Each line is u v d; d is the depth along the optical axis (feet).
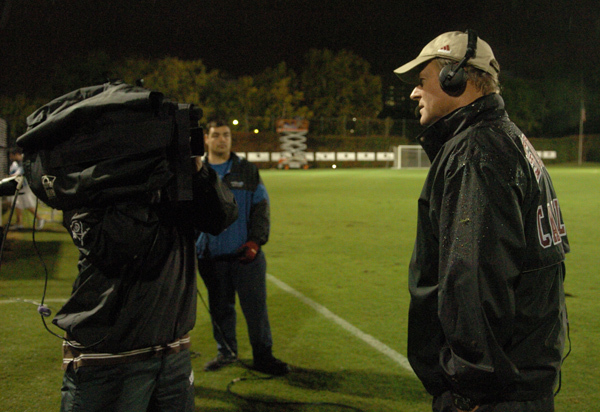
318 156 183.32
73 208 5.16
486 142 4.76
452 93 5.43
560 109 227.61
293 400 10.57
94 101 5.06
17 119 161.79
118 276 5.38
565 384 11.11
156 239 5.51
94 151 4.99
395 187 76.84
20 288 19.56
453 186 4.75
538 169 5.03
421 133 5.57
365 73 228.43
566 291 18.75
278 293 19.10
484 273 4.40
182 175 5.35
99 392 5.53
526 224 4.75
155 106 5.22
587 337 13.93
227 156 12.11
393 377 11.68
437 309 5.10
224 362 12.34
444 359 4.84
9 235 33.09
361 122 211.41
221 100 191.72
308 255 26.58
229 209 6.46
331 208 48.60
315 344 13.76
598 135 199.11
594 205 47.32
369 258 25.77
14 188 6.16
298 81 227.40
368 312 16.63
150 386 5.81
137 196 5.15
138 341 5.52
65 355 5.73
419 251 5.26
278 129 180.75
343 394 10.83
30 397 10.55
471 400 4.77
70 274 22.11
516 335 4.76
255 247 11.44
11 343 13.65
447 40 5.48
